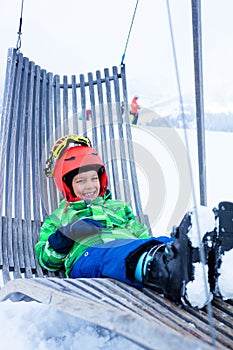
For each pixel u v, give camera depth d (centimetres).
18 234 249
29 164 285
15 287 166
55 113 317
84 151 252
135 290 177
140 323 117
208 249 163
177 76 139
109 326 126
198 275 161
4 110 276
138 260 183
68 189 247
